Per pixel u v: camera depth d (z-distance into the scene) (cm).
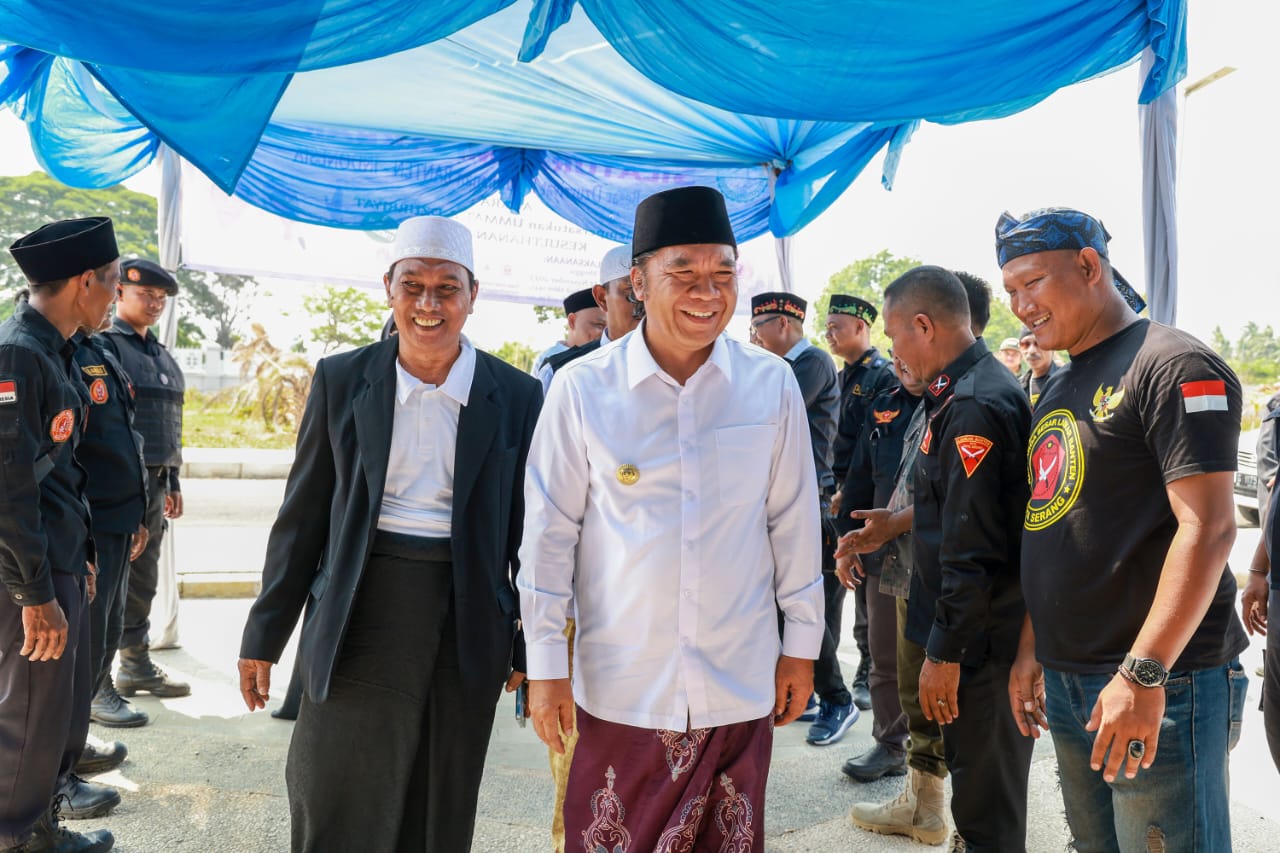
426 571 230
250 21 256
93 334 388
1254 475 1027
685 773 186
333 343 2814
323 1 258
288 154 549
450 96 482
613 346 197
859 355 456
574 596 197
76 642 277
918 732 313
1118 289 215
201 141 292
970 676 234
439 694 232
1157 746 172
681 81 323
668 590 184
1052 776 374
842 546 297
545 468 192
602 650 189
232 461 1820
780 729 441
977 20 297
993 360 249
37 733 263
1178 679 175
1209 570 160
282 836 314
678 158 562
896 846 313
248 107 292
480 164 579
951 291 259
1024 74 317
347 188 564
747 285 603
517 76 461
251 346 2366
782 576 200
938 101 327
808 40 304
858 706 468
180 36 252
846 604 761
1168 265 362
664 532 183
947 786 374
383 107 497
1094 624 183
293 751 235
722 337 195
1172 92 360
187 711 445
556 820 275
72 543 277
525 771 384
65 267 275
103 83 272
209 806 336
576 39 421
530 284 620
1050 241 191
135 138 498
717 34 303
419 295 227
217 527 1085
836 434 464
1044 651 195
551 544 191
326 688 220
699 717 184
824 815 338
